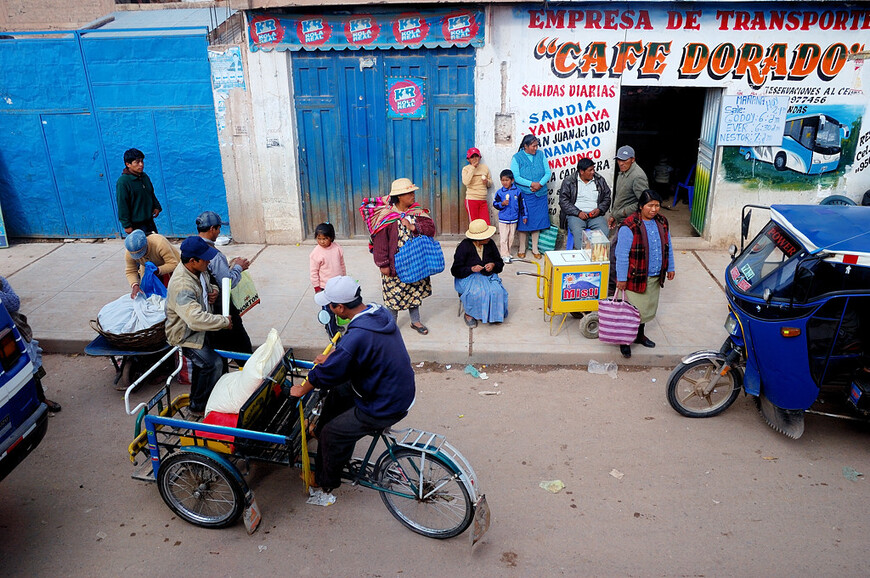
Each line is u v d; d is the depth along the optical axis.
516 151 9.05
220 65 8.96
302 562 4.35
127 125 9.50
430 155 9.20
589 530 4.55
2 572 4.32
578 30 8.46
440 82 8.83
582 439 5.51
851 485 4.91
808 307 4.80
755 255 5.44
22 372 4.54
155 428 4.49
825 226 5.06
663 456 5.28
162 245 6.45
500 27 8.51
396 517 4.65
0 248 9.92
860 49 8.27
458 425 5.74
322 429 4.41
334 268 6.69
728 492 4.87
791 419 5.23
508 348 6.75
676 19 8.32
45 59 9.25
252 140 9.26
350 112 9.05
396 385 4.18
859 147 8.69
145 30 9.00
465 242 6.99
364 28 8.58
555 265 6.59
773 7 8.16
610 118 8.87
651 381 6.37
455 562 4.32
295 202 9.52
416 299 6.80
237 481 4.40
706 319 7.28
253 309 7.68
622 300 6.29
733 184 8.99
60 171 9.88
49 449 5.55
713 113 8.95
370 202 6.69
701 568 4.21
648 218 6.16
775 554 4.30
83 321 7.52
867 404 4.99
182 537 4.60
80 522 4.75
